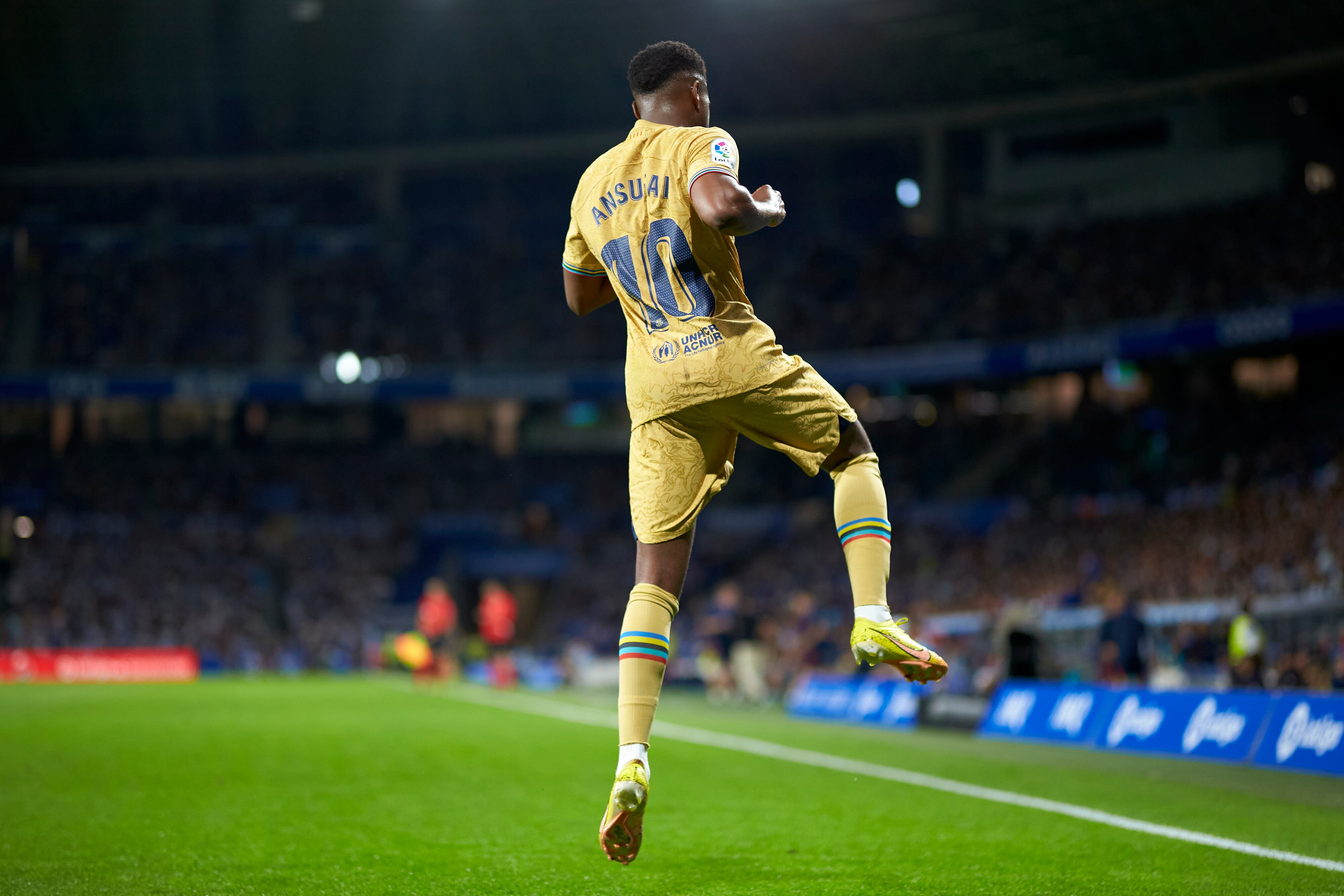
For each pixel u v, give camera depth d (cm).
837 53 4138
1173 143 4378
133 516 5025
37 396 4756
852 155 5109
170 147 5031
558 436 5512
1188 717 1189
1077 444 4344
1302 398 4003
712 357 424
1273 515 3091
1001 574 3778
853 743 1356
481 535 5281
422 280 5241
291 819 743
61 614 4569
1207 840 658
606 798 854
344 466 5347
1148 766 1096
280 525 5159
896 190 5131
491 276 5262
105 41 4153
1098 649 2231
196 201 5412
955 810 789
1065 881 539
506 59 4297
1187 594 2961
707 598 4747
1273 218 3834
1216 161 4281
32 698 2455
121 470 5159
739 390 425
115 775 993
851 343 4553
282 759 1136
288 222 5416
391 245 5303
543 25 4031
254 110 4728
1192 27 3731
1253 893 513
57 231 5334
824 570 4322
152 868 574
